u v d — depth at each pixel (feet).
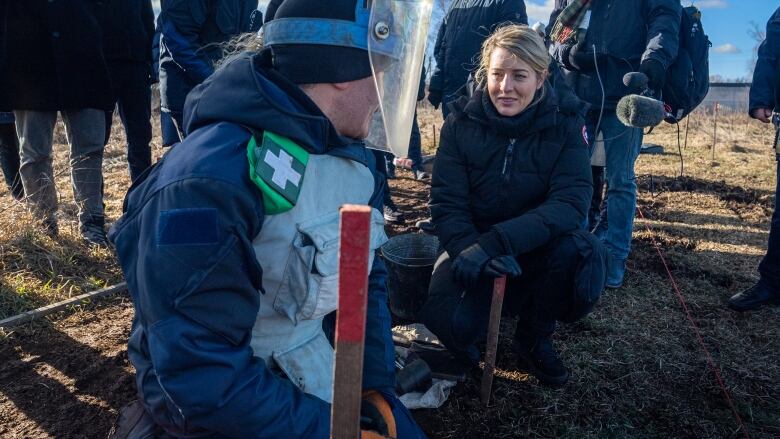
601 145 10.96
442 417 7.25
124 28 12.61
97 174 12.16
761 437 7.13
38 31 10.62
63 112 11.71
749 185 19.79
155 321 3.22
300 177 3.59
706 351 9.00
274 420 3.42
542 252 7.55
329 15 3.66
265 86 3.59
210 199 3.22
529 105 7.32
